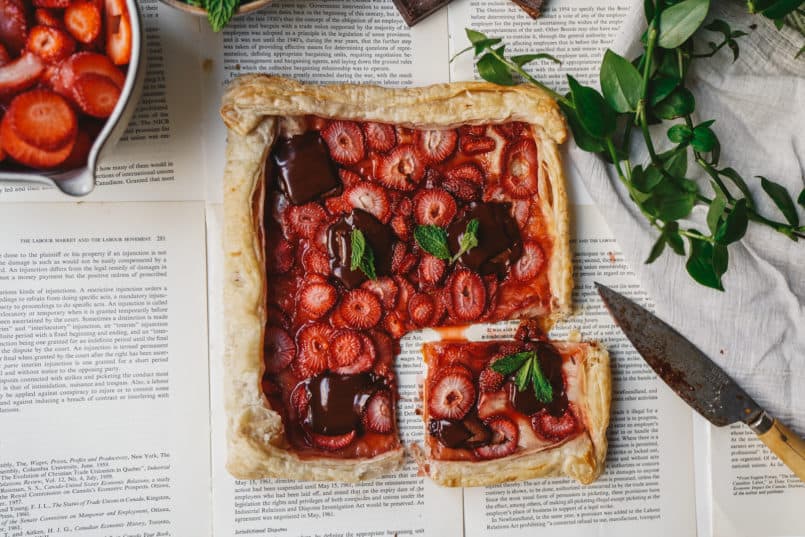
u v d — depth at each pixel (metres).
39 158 0.57
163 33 0.65
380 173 0.65
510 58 0.66
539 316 0.67
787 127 0.67
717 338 0.67
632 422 0.68
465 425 0.66
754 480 0.68
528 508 0.67
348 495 0.66
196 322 0.66
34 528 0.65
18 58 0.57
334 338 0.65
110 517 0.65
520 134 0.66
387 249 0.65
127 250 0.65
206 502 0.66
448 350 0.66
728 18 0.67
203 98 0.65
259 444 0.63
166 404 0.66
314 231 0.65
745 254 0.67
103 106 0.58
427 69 0.67
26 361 0.65
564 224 0.65
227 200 0.63
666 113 0.65
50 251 0.65
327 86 0.64
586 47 0.67
